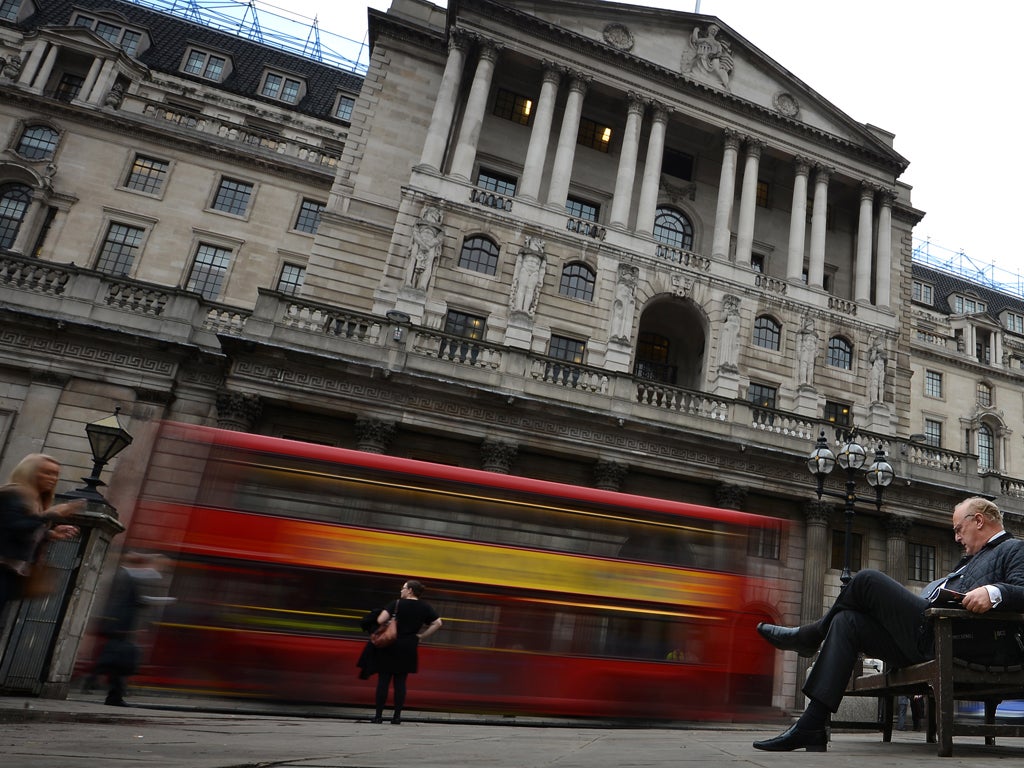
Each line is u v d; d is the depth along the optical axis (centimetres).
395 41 3538
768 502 2844
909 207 3956
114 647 1099
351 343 2502
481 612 1277
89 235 3412
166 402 2381
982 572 433
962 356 5194
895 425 3412
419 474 1330
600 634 1313
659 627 1345
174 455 1254
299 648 1184
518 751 363
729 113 3547
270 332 2453
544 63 3347
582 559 1349
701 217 3609
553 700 1257
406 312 2773
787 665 2405
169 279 3447
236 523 1225
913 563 3091
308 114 4481
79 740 386
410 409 2466
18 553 623
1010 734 395
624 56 3397
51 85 3731
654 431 2634
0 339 2341
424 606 1056
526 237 3070
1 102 3503
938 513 3023
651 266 3186
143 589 1153
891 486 2967
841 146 3678
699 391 2830
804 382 3203
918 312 5603
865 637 420
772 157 3744
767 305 3303
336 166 3819
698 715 1316
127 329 2428
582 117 3600
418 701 1222
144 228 3494
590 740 509
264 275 3566
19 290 2389
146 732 491
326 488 1282
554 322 2995
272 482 1265
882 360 3372
